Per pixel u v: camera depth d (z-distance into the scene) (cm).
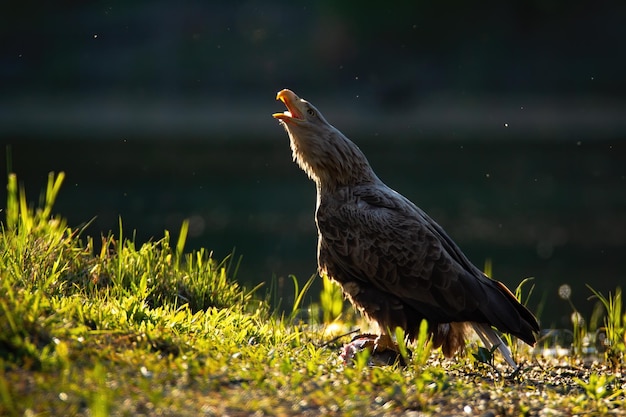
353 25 4612
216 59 4666
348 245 713
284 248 1553
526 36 4653
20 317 486
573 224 1834
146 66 4678
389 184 2367
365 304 712
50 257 693
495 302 674
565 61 4528
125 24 4925
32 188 2247
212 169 2684
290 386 493
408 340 703
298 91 4488
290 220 1867
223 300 755
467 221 1873
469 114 4269
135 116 4334
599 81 4419
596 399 542
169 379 477
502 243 1644
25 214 797
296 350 626
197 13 4962
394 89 4241
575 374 687
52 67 4709
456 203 2089
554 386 611
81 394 436
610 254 1537
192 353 521
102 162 2806
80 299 596
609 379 577
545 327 1025
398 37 4606
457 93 4400
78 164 2747
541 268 1428
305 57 4644
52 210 1908
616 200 2116
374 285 709
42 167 2653
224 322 649
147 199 2116
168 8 5006
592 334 911
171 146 3256
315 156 738
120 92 4556
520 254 1541
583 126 4022
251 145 3316
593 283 1313
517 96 4378
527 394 554
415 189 2300
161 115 4362
